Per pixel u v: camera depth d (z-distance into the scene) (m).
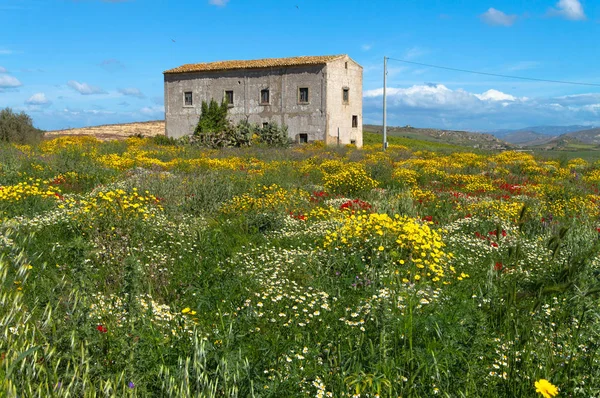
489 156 34.59
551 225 10.77
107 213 8.91
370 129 123.69
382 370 3.88
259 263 7.32
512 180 20.89
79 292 4.25
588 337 4.44
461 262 7.84
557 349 4.30
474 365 4.00
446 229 10.32
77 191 14.99
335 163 21.66
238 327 4.72
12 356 3.36
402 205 12.10
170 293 6.21
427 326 4.47
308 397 3.72
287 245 8.98
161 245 8.49
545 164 28.00
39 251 7.02
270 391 3.56
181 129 51.66
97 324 3.96
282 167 21.53
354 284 6.35
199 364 3.47
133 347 3.72
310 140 46.09
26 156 21.03
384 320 4.46
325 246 7.94
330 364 4.11
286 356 4.11
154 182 13.95
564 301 5.14
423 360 3.91
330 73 45.53
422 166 24.00
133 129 73.81
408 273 6.71
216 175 15.29
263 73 47.56
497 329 4.74
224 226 10.34
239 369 3.65
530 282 6.36
